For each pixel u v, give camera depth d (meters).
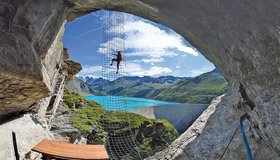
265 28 6.31
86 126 25.38
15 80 8.67
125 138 27.08
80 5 12.50
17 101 10.92
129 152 24.41
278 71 6.48
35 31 9.16
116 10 13.80
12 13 8.19
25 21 8.64
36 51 9.97
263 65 7.00
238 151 11.34
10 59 8.11
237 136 11.73
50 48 11.91
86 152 9.43
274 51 6.38
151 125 28.28
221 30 8.55
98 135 25.56
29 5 8.62
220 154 11.77
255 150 10.16
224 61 10.48
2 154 11.00
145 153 24.28
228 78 12.57
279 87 6.65
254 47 7.14
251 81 7.97
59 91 23.66
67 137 22.25
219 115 13.29
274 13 5.74
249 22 6.80
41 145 9.50
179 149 12.89
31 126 14.57
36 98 10.98
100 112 30.28
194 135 13.26
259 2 5.91
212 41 10.27
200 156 12.20
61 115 25.33
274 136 7.44
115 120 28.62
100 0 12.17
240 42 7.79
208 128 13.11
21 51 8.45
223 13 7.64
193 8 8.84
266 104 7.39
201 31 10.26
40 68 9.16
